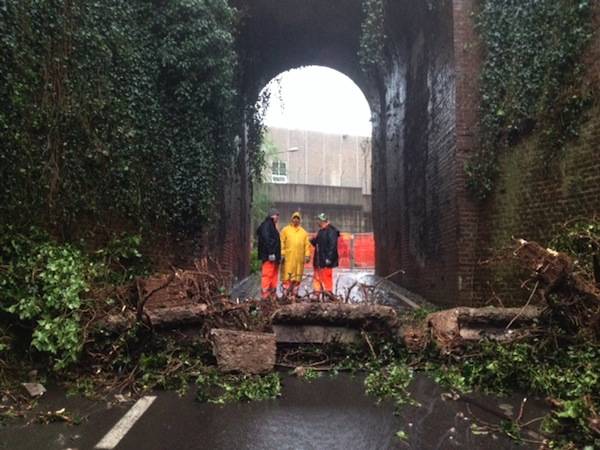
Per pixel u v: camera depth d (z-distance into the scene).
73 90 8.01
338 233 12.45
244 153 20.80
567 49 8.49
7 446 4.42
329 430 4.84
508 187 10.30
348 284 20.86
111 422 5.05
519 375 6.17
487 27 10.92
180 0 10.82
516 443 4.47
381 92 23.00
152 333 7.10
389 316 7.60
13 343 6.59
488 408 5.48
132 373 6.43
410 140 17.12
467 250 11.24
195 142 11.53
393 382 6.33
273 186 46.97
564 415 4.55
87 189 8.38
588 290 6.11
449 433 4.74
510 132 10.20
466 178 11.31
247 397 5.92
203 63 11.34
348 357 7.47
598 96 7.92
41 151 7.36
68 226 7.96
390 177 21.33
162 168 10.88
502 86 10.43
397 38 17.50
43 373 6.47
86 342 6.66
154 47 10.77
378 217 24.97
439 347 7.38
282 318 7.56
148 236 10.16
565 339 6.45
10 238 6.74
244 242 24.06
